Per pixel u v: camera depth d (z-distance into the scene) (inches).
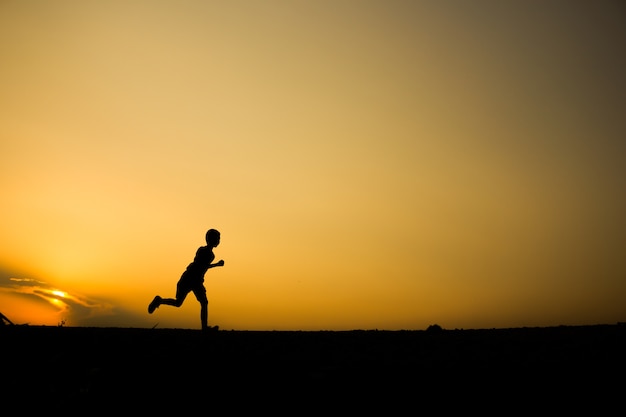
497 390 222.5
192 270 367.2
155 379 246.4
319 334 352.5
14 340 306.7
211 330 358.3
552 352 275.0
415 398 219.9
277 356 280.4
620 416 193.5
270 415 211.6
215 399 226.1
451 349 296.8
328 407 215.8
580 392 214.7
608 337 307.0
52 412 218.5
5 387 237.1
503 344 307.1
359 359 272.4
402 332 370.6
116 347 296.2
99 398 228.8
